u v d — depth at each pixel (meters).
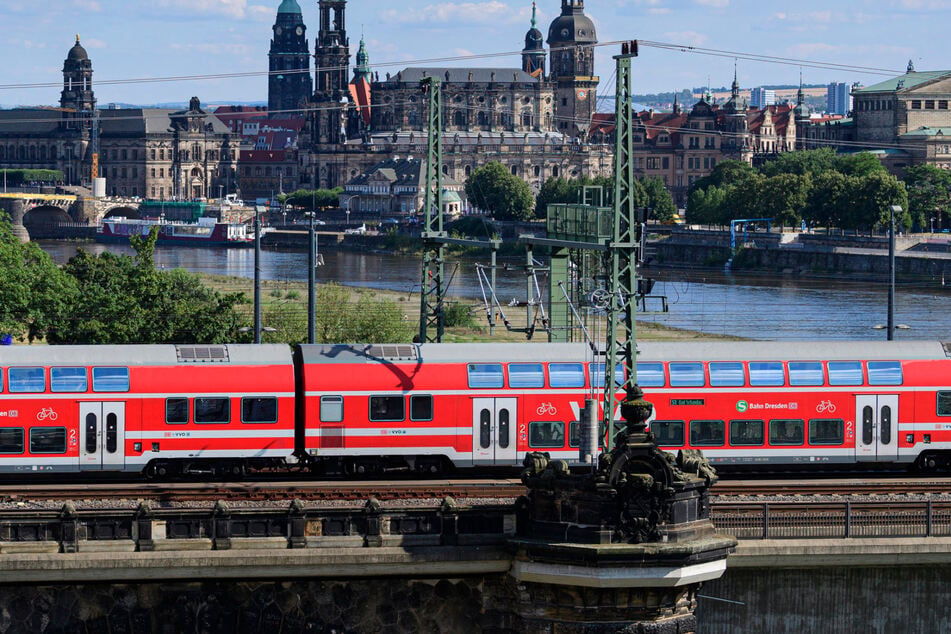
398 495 167.75
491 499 161.88
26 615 146.88
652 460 147.62
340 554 147.62
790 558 153.25
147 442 180.50
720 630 156.88
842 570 157.00
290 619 150.25
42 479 183.12
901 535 154.88
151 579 146.88
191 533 147.00
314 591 150.62
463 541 150.75
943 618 158.38
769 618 156.88
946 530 156.12
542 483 150.12
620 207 173.88
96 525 145.88
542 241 192.00
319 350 186.00
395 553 148.50
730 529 154.00
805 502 159.12
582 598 148.88
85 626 147.50
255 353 185.00
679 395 188.50
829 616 157.12
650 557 145.88
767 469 194.12
